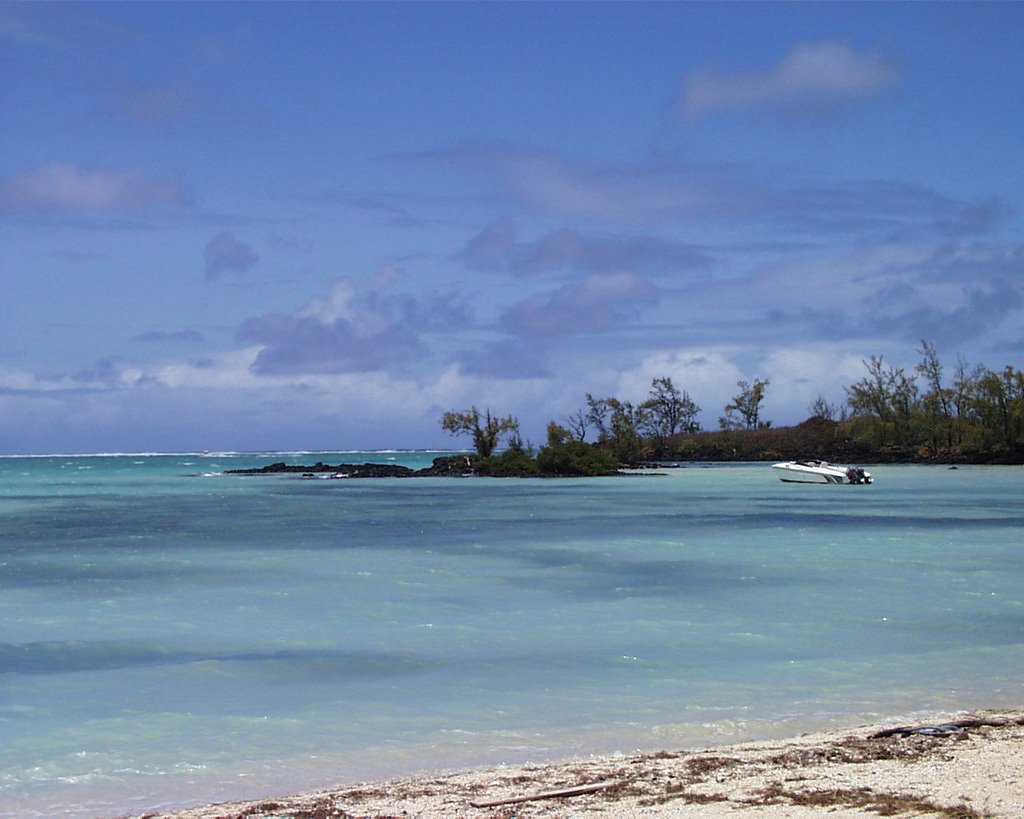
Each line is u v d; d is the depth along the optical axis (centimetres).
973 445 11250
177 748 1216
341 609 2167
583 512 4972
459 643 1808
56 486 8244
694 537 3684
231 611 2153
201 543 3556
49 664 1666
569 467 9256
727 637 1844
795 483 7825
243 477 10050
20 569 2847
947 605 2172
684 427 14100
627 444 12850
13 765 1152
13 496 6738
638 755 1140
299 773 1120
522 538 3684
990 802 884
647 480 8488
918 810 867
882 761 1044
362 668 1622
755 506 5338
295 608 2184
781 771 1016
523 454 9675
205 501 6116
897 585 2466
